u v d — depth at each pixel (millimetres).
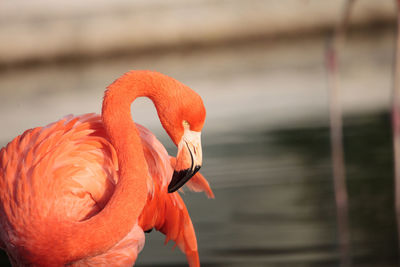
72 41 27156
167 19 27906
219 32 27906
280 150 9969
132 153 4516
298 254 5891
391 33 23500
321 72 16547
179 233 5645
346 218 6844
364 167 8812
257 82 16109
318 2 26984
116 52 27375
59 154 4848
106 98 4684
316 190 7918
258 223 6867
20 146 4898
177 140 4641
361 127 11125
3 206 4641
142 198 4418
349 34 24344
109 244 4316
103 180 4902
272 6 27484
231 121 12297
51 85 20125
